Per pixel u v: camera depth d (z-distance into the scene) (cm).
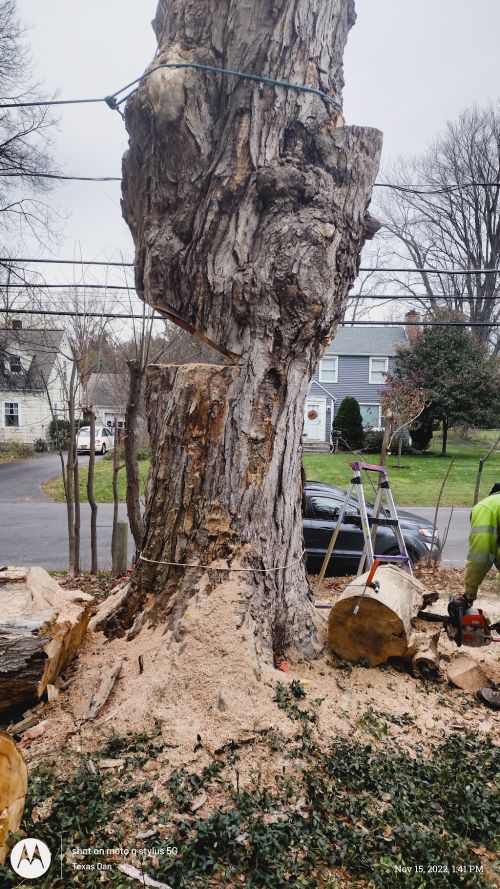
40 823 253
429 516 1415
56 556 1012
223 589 389
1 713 353
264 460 409
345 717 358
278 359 407
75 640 395
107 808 266
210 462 410
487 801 286
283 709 347
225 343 411
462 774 304
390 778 302
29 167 1284
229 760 303
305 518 869
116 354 1033
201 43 411
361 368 3047
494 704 400
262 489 409
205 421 412
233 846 246
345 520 854
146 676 360
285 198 395
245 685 348
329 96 427
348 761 310
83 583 750
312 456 2498
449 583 799
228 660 357
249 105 398
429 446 2866
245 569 397
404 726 360
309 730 333
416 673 431
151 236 416
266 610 404
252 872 236
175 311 420
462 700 406
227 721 327
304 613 437
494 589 782
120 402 1372
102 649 409
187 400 417
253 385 405
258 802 273
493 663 481
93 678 372
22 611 395
